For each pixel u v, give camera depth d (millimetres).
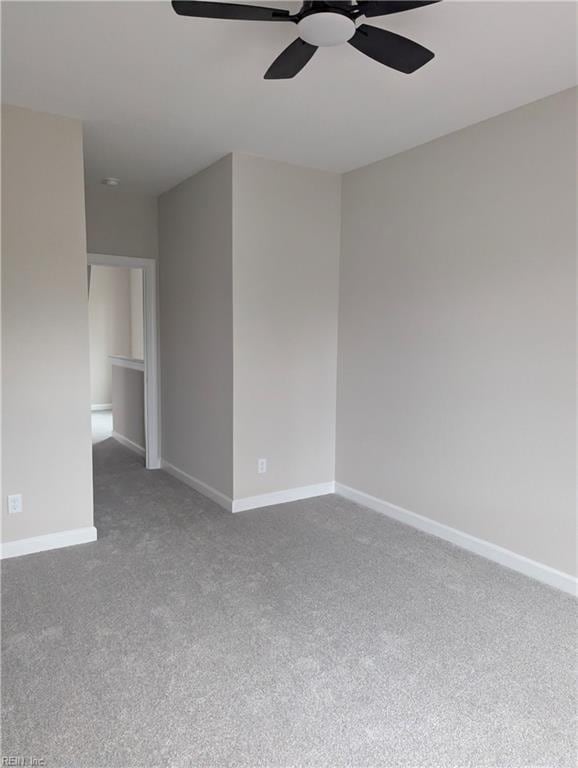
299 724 1911
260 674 2180
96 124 3301
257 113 3121
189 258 4527
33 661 2246
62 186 3215
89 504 3490
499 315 3170
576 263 2771
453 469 3516
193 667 2221
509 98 2887
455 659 2295
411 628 2525
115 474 5145
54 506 3367
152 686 2102
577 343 2789
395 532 3729
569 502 2869
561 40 2303
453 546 3494
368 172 4086
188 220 4508
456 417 3477
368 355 4172
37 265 3182
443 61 2486
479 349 3301
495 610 2695
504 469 3193
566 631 2514
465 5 2053
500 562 3236
